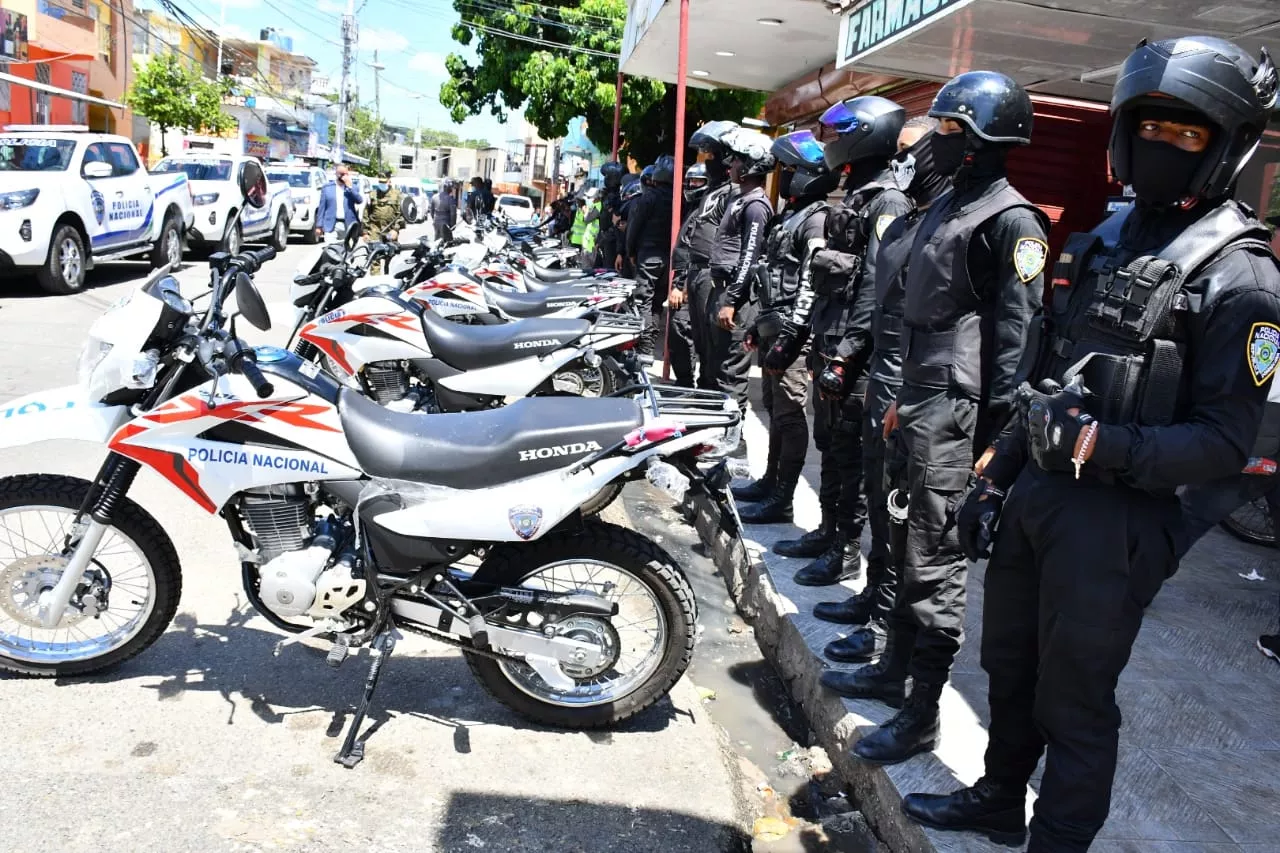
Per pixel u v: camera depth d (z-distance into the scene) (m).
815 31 8.83
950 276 2.89
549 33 20.58
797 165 4.84
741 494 5.65
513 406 3.31
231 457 3.12
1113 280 2.22
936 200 3.06
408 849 2.80
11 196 11.02
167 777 3.01
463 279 6.80
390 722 3.41
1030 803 2.96
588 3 20.27
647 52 11.03
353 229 5.88
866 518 4.52
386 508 3.10
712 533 5.50
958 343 2.93
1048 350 2.49
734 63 11.22
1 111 22.52
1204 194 2.14
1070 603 2.28
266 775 3.06
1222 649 4.12
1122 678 3.81
